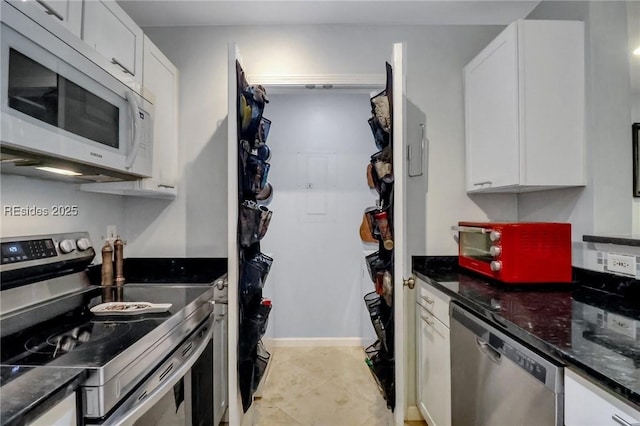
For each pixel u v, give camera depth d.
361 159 3.14
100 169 1.36
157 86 1.77
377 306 1.88
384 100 1.66
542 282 1.55
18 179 1.34
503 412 1.11
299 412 2.07
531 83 1.56
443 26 2.08
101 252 1.77
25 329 1.07
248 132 1.79
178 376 1.12
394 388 1.64
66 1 1.12
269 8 1.90
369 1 1.85
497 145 1.71
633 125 1.55
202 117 2.07
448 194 2.07
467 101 2.00
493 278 1.63
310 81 2.07
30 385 0.73
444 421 1.60
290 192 3.14
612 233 1.54
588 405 0.79
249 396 1.73
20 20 0.92
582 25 1.58
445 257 2.05
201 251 2.07
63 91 1.08
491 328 1.18
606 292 1.46
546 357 0.93
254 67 2.07
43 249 1.35
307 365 2.72
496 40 1.71
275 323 3.11
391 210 1.64
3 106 0.87
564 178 1.57
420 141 2.06
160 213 2.07
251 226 1.74
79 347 0.93
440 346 1.65
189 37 2.07
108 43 1.35
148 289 1.59
